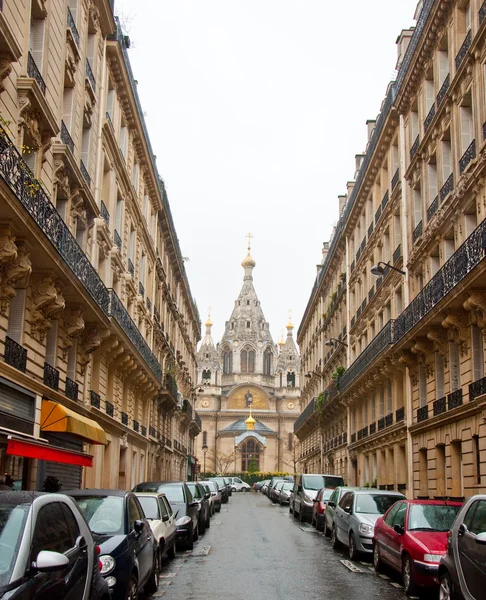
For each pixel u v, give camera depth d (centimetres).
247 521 3441
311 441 7038
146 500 1752
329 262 5497
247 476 12638
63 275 1908
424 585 1325
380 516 1917
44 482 2044
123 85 3062
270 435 13638
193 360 7925
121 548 1113
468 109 2395
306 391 7631
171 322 5409
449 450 2461
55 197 2081
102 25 2736
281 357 14750
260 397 14125
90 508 1234
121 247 3150
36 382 1862
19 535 700
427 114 2850
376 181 3838
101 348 2717
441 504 1544
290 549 2178
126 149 3316
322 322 6188
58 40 2072
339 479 3594
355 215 4434
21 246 1636
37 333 1925
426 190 2809
